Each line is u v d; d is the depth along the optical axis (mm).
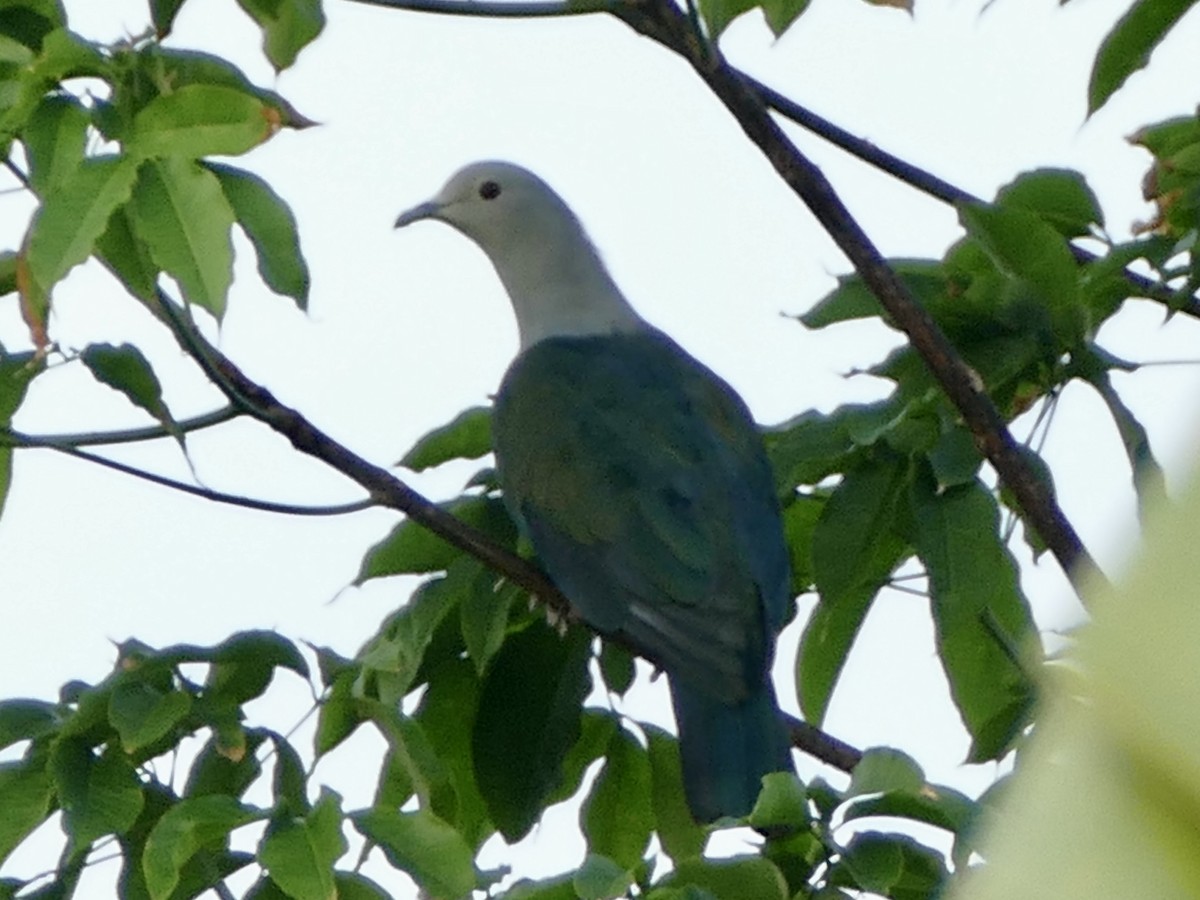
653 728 9234
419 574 8656
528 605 8977
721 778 9062
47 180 6008
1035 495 7078
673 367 11336
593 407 10656
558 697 8844
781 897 5523
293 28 7258
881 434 7480
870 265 7301
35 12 6957
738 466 10492
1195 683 959
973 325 7562
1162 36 7328
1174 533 976
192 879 6516
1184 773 960
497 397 11000
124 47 6379
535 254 12297
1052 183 8172
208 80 6449
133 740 6398
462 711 8898
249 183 6309
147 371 7500
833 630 8305
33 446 7688
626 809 9141
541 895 5652
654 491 10164
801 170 7297
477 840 9008
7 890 6734
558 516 10125
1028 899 984
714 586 9797
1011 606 8219
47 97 6172
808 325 8086
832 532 7660
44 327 6059
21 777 6715
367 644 8703
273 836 5836
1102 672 985
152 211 5992
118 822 6391
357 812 6203
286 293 6285
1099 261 7508
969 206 7375
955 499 7508
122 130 6121
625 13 7453
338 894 6039
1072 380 7605
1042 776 1042
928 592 7789
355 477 8242
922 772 5469
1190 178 7688
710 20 7254
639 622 9750
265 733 7184
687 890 5395
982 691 8281
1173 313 7426
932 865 5586
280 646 7152
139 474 7883
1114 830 980
